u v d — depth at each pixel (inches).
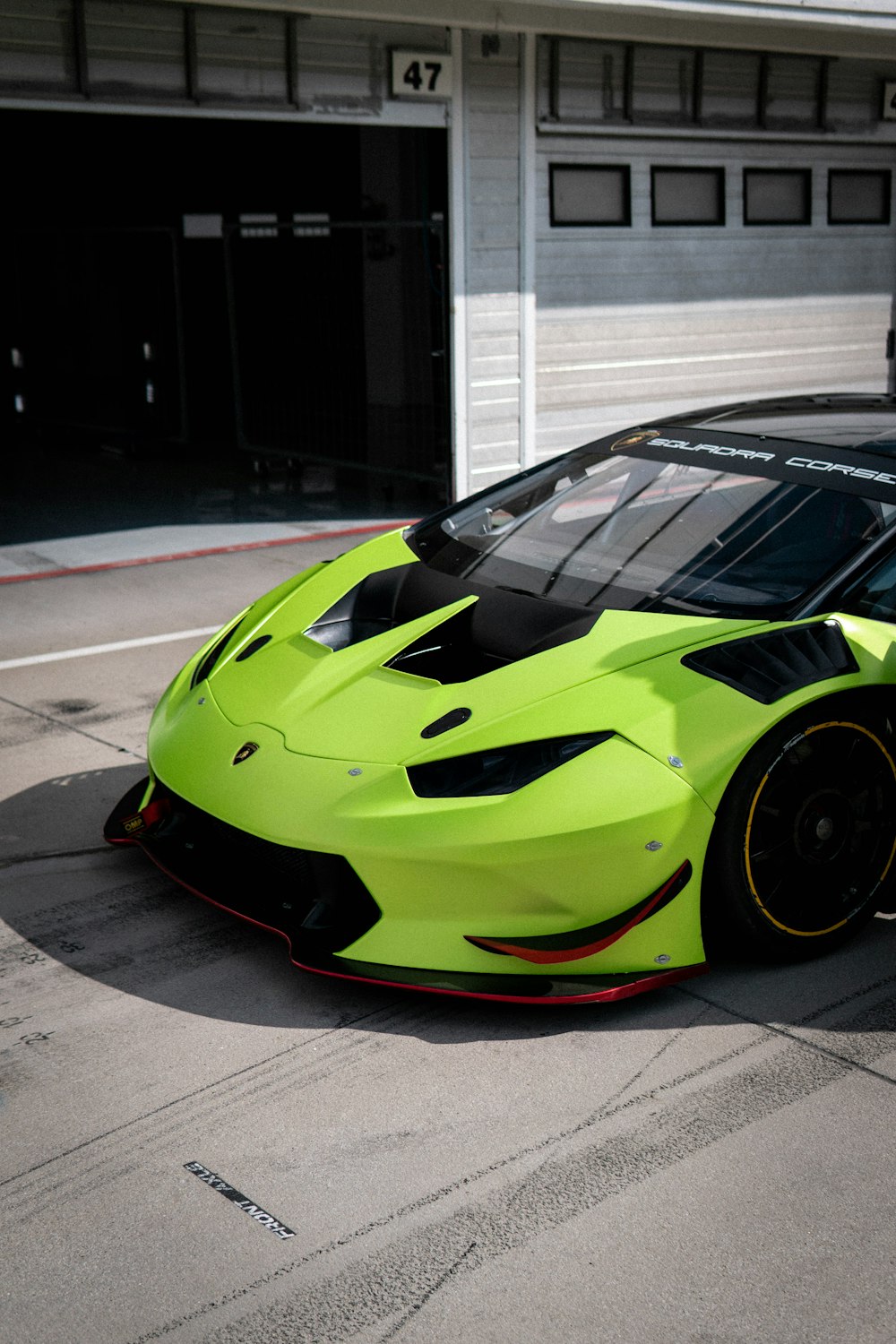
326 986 118.6
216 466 430.6
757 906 117.3
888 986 119.2
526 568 139.9
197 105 290.7
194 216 564.4
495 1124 99.7
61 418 487.2
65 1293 83.3
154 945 125.8
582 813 107.9
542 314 361.1
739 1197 91.7
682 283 389.4
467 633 128.4
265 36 296.4
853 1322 81.0
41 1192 92.5
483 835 107.3
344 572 150.3
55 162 530.6
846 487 135.2
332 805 112.1
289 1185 93.1
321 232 533.3
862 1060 107.8
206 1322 80.9
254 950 124.9
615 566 136.2
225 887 123.0
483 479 359.3
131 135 526.9
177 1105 102.0
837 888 123.3
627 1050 109.1
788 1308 82.0
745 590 128.2
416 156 436.5
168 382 454.9
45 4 268.2
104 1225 89.3
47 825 152.9
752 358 412.8
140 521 340.2
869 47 406.0
